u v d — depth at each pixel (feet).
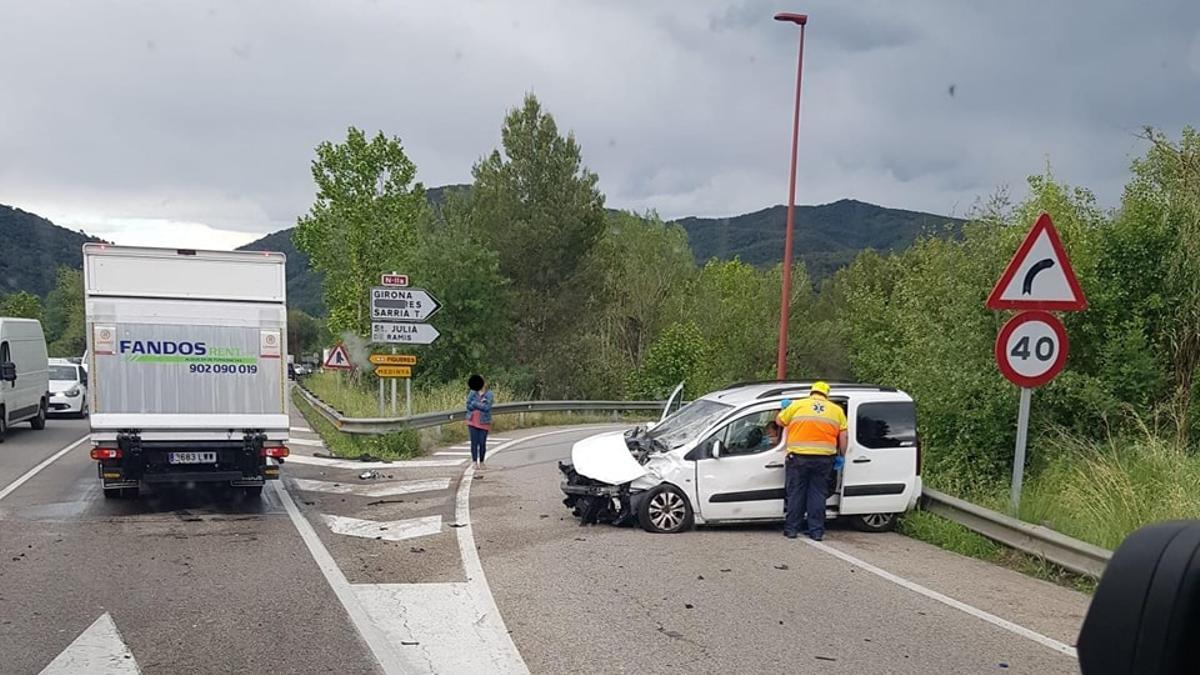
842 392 35.99
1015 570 29.17
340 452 59.72
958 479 39.11
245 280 39.22
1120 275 40.01
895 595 25.32
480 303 119.85
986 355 40.78
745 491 34.37
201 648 20.17
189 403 38.42
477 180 139.95
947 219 48.24
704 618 22.81
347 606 23.71
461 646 20.51
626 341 186.80
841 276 186.19
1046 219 29.40
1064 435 37.81
